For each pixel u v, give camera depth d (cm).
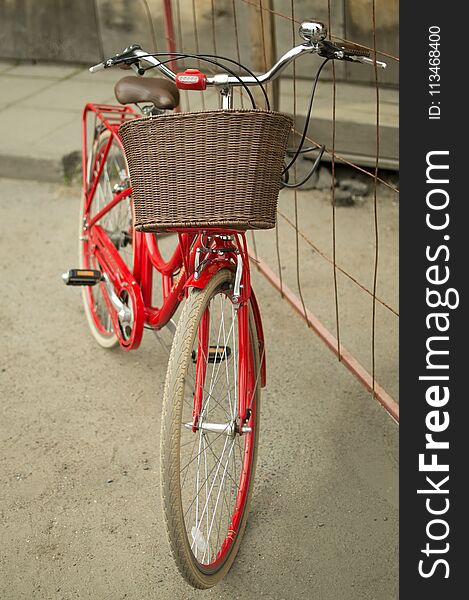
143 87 289
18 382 355
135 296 300
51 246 459
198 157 208
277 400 342
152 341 379
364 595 261
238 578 268
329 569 270
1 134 559
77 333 386
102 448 320
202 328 244
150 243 296
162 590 264
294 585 264
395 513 289
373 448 317
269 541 280
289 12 562
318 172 498
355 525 285
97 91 625
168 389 229
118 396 346
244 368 256
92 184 368
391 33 529
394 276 420
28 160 529
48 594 262
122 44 655
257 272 429
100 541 280
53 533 283
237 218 212
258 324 277
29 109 599
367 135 477
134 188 219
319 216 478
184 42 619
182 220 214
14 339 383
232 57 601
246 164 208
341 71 553
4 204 506
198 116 204
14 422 334
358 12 538
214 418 307
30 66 683
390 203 484
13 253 452
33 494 299
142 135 210
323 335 362
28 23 675
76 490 300
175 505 229
